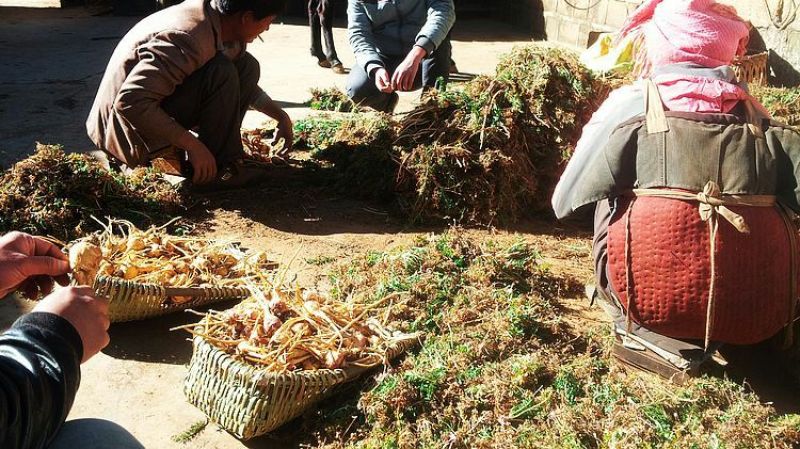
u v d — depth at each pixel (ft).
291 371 8.91
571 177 10.01
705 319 9.39
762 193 9.20
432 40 17.51
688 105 9.45
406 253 12.30
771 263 9.21
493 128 14.85
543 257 13.61
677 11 9.78
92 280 8.48
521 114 15.19
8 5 44.45
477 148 14.97
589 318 11.55
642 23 10.52
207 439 9.09
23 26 37.47
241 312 9.68
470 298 11.33
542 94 15.19
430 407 9.11
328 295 10.64
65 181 13.87
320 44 29.32
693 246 9.18
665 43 9.82
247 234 14.06
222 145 15.43
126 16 41.83
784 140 9.39
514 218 15.02
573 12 34.81
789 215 9.58
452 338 10.28
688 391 9.36
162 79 14.14
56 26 37.83
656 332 9.93
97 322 4.87
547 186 15.46
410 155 14.96
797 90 18.61
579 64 15.67
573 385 9.57
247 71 15.78
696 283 9.23
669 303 9.42
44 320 4.66
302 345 9.15
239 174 15.87
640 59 10.50
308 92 25.26
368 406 8.89
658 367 9.94
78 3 44.68
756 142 9.23
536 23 37.91
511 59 15.92
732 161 9.14
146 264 11.11
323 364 9.21
